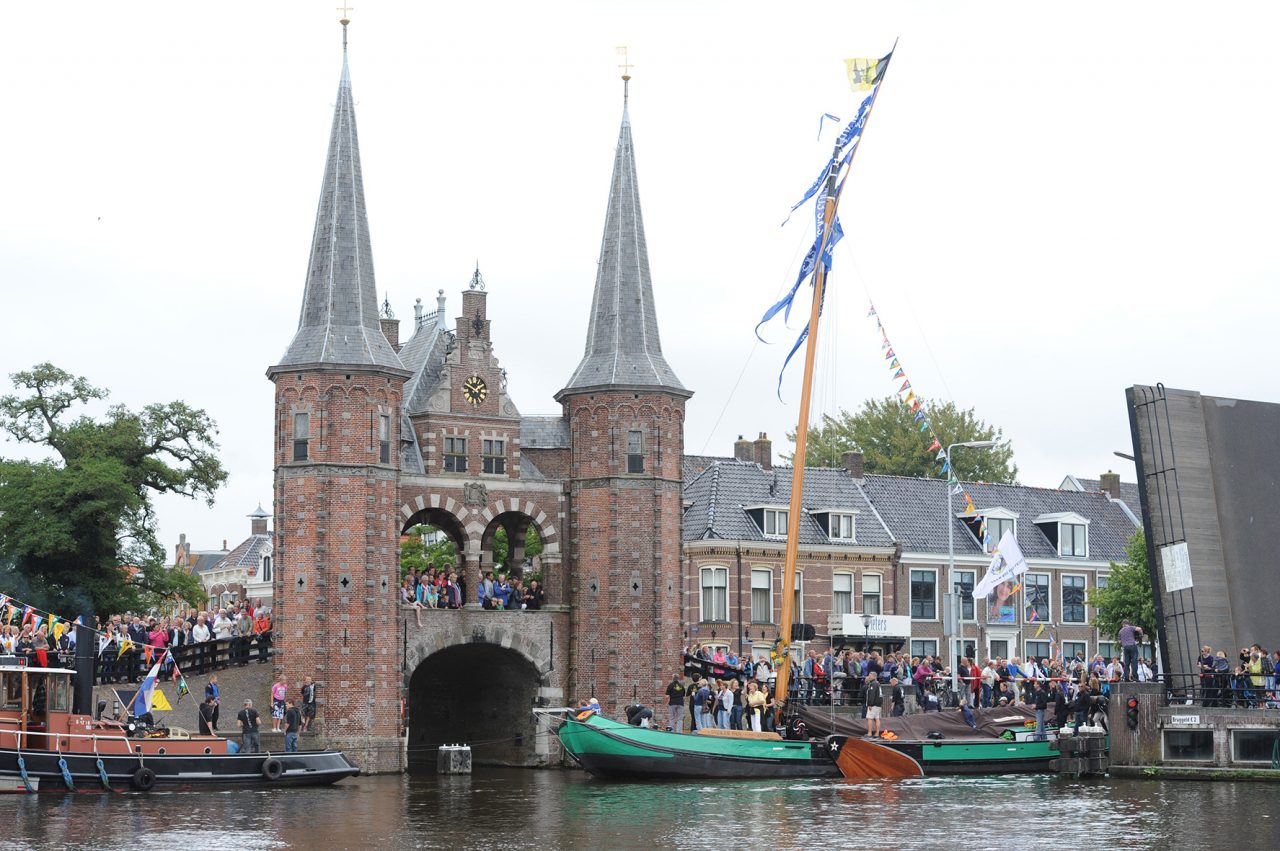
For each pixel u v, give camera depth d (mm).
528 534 80438
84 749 45188
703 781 49906
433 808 42750
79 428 71312
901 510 81250
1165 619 53062
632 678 58875
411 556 83688
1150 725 50938
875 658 56156
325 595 55156
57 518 66812
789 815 40969
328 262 57000
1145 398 53469
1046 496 87000
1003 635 81500
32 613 52531
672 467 60562
